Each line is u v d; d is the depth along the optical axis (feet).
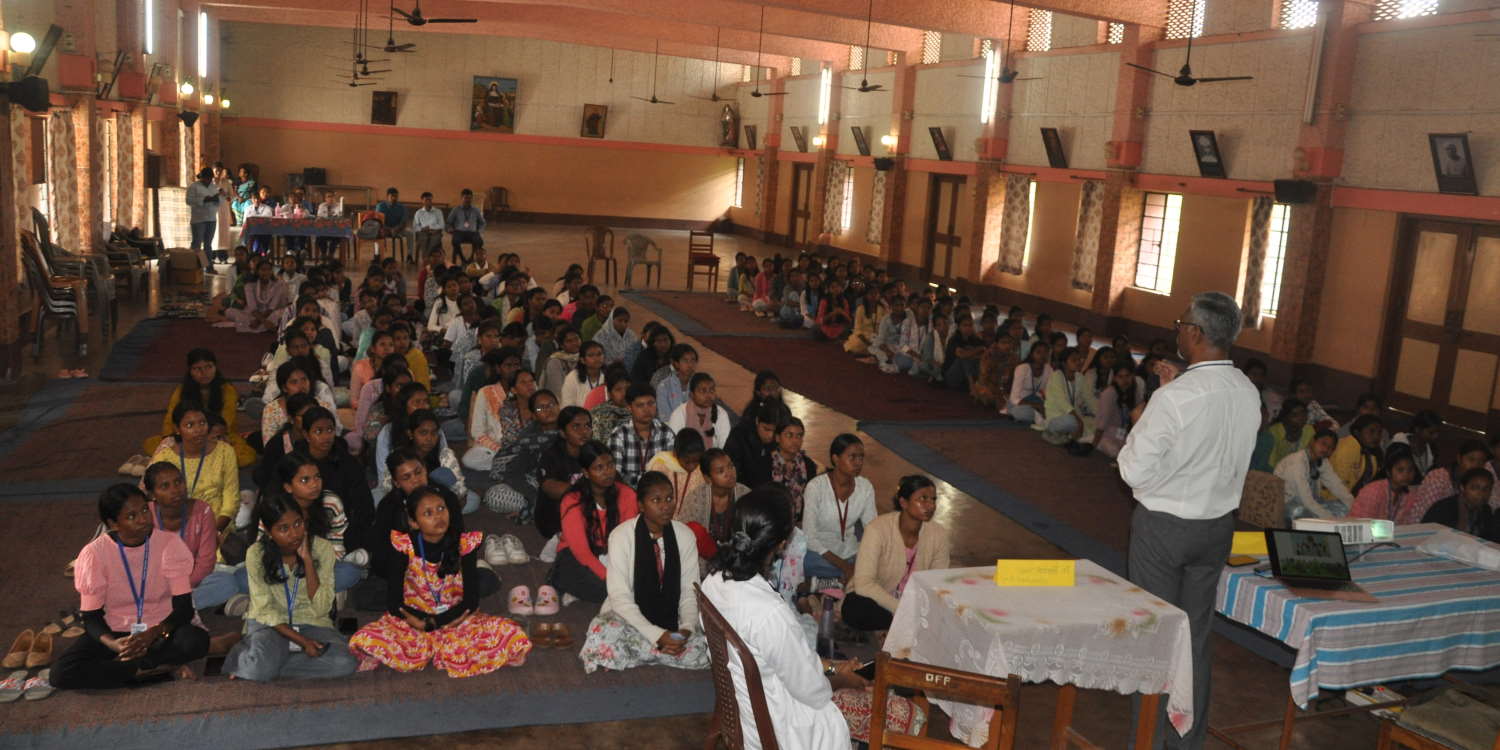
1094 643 11.89
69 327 42.37
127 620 15.26
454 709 15.03
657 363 29.73
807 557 18.94
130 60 59.77
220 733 14.03
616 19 83.76
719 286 71.61
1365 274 43.50
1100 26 59.00
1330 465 24.59
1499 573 15.65
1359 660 14.24
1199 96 51.72
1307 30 45.42
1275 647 18.72
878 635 17.75
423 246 71.51
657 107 111.96
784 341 51.08
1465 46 38.93
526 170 109.70
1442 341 40.65
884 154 82.12
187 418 19.15
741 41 86.79
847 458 19.11
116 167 59.26
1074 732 12.53
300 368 24.29
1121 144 55.98
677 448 19.88
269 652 15.33
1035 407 36.27
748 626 10.34
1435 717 12.98
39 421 29.19
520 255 81.20
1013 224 67.36
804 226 98.48
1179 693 12.30
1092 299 59.31
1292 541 15.10
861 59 87.25
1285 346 46.55
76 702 14.58
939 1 62.75
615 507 18.60
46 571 19.08
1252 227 48.75
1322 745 15.46
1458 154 38.68
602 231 67.36
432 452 22.11
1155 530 13.02
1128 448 13.05
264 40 101.86
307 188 102.32
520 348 30.76
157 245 58.39
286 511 15.61
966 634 12.06
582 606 19.04
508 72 107.55
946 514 26.09
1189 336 12.89
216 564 18.20
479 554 21.06
